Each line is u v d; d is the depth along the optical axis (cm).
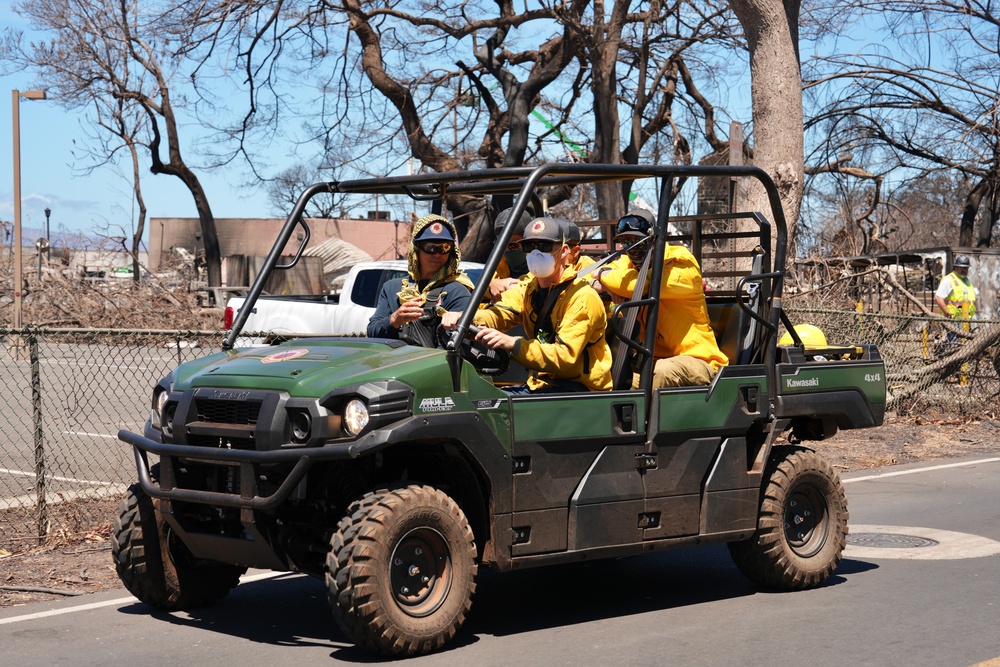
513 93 2734
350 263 4447
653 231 596
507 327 595
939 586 650
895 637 540
